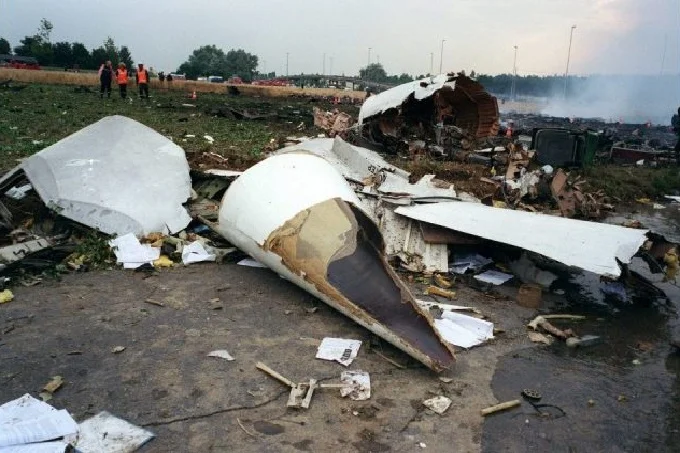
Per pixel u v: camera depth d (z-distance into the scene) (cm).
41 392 407
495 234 704
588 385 476
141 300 586
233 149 1454
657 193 1480
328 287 533
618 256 608
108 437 361
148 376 439
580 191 1152
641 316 643
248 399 415
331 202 598
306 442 370
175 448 356
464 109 1720
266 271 689
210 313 564
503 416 418
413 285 691
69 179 754
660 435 408
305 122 2425
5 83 3203
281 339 516
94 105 2417
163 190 813
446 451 371
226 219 686
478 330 559
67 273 645
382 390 440
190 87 4512
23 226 753
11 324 513
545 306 657
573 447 386
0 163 1124
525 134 1947
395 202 837
